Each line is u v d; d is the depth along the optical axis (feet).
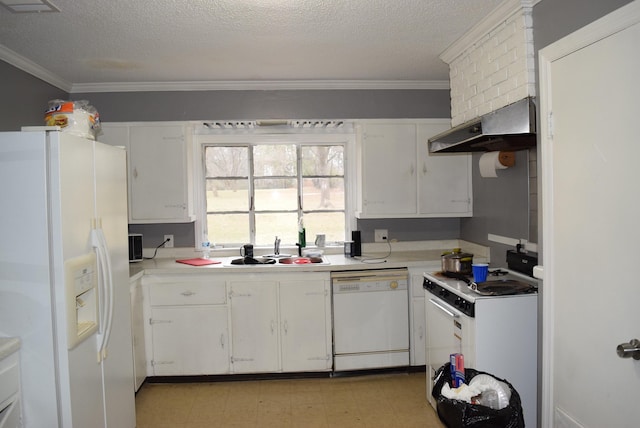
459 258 8.99
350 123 13.02
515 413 5.64
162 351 11.01
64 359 6.03
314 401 10.10
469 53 9.21
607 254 5.55
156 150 11.83
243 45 9.11
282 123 12.59
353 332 11.20
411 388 10.67
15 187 5.88
